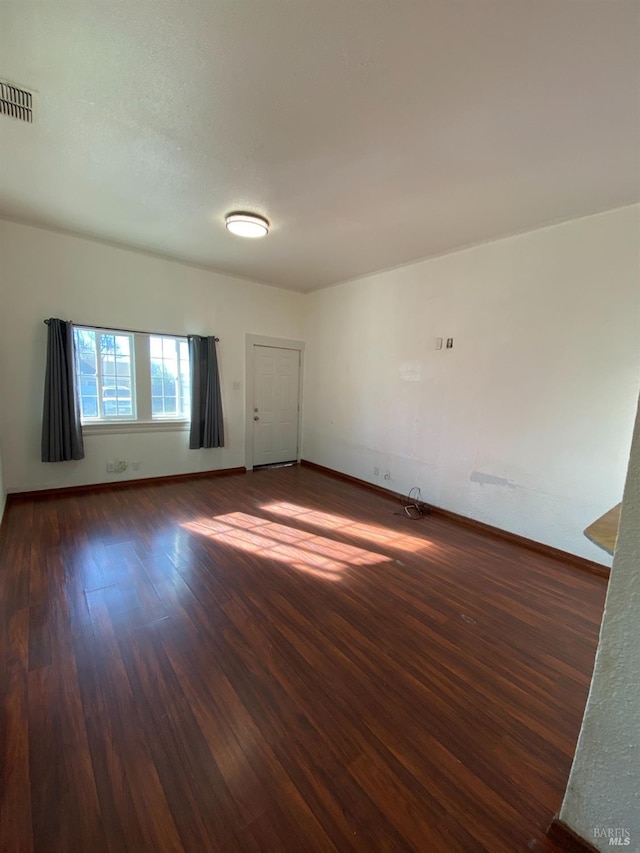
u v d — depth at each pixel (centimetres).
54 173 243
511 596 240
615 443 268
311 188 249
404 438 423
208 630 195
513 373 321
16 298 346
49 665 167
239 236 344
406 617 213
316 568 266
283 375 555
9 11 132
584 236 275
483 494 348
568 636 202
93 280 381
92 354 397
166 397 452
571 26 128
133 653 176
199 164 227
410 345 411
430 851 105
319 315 539
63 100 175
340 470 517
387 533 335
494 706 155
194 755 129
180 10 130
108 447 413
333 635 195
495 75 151
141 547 284
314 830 109
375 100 168
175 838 106
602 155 203
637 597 91
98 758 127
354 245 352
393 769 127
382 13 128
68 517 334
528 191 243
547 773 127
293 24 133
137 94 170
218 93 168
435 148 202
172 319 437
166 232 343
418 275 398
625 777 95
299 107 175
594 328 273
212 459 495
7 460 357
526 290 309
